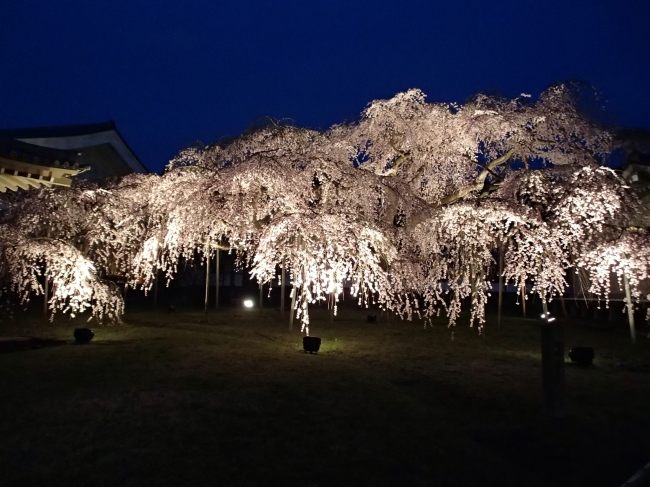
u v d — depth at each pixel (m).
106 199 11.42
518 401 5.90
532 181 9.59
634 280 9.85
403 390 6.39
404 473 3.80
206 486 3.50
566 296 17.27
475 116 10.65
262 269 8.82
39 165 10.27
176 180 10.47
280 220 8.69
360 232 9.12
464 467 3.96
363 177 9.81
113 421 4.84
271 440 4.41
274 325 13.46
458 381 6.93
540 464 4.12
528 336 11.83
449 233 9.69
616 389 6.54
